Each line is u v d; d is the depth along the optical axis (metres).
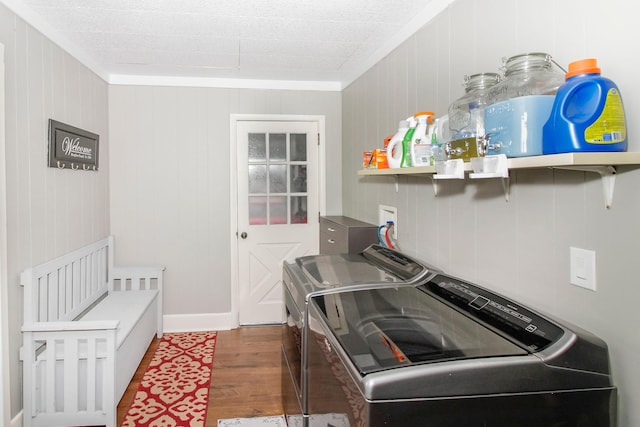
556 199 1.40
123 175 3.95
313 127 4.24
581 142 1.05
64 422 2.37
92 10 2.43
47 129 2.62
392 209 2.83
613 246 1.19
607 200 1.20
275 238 4.23
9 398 2.20
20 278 2.31
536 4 1.50
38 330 2.30
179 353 3.54
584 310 1.30
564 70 1.32
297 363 1.99
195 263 4.10
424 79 2.38
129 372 2.87
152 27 2.70
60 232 2.82
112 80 3.88
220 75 3.94
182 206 4.05
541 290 1.48
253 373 3.18
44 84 2.59
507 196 1.65
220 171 4.09
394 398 1.06
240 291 4.21
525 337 1.26
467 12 1.93
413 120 2.09
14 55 2.25
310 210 4.27
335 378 1.33
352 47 3.08
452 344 1.25
